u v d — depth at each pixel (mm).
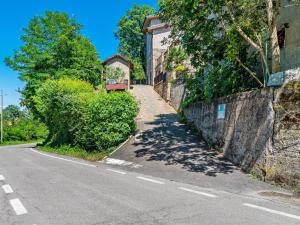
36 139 58188
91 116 17016
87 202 6453
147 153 13602
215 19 11273
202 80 18500
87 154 16578
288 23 12430
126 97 16828
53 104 21859
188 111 18797
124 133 16500
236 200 6562
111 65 47500
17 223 5215
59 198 6875
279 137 8523
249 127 10250
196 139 15250
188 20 11188
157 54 41812
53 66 30734
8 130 55781
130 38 57656
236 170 10148
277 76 9359
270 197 6879
